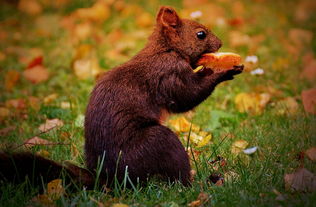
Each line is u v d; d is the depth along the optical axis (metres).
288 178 7.99
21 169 7.95
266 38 16.98
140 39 16.75
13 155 7.89
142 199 7.70
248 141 9.92
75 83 13.72
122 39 16.86
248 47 15.84
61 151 9.80
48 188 7.76
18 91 13.39
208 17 18.00
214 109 11.93
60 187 7.76
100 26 18.22
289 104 11.85
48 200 7.58
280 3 20.66
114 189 7.87
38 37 17.81
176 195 7.80
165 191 7.88
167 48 9.23
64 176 7.89
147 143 8.01
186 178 8.15
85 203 7.46
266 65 14.62
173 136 8.15
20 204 7.56
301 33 17.20
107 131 8.18
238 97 11.96
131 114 8.28
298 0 20.88
